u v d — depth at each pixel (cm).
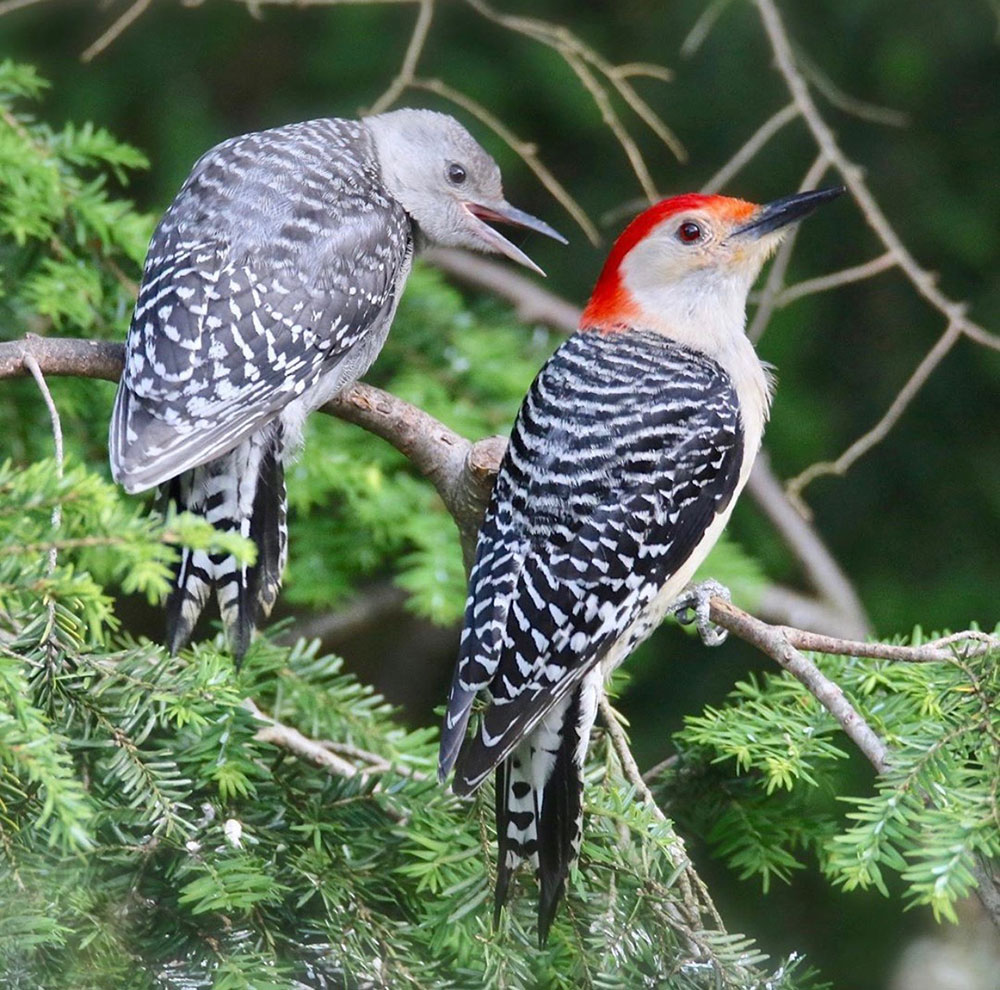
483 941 662
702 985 664
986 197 1231
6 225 950
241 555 556
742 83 1244
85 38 1212
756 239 859
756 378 866
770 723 739
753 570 1030
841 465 982
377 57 1238
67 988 612
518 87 1249
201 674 669
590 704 739
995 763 656
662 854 704
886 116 1172
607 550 762
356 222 874
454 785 677
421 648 1348
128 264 996
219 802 686
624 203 1255
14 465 958
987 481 1202
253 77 1243
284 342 807
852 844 636
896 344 1223
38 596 589
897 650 700
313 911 677
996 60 1234
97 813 646
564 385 816
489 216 986
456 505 836
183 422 750
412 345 1070
